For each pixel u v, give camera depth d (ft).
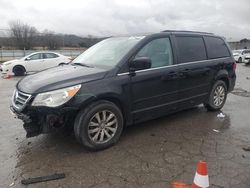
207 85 18.98
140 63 13.85
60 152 13.33
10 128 16.92
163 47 16.11
